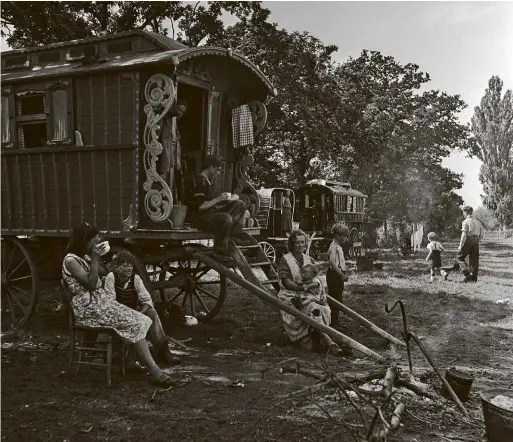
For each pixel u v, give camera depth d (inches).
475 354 259.0
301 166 1134.4
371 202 1120.8
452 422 163.2
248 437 149.1
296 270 262.2
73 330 202.4
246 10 848.9
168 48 276.7
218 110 322.7
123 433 153.3
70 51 303.9
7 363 223.9
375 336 291.4
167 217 255.6
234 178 347.9
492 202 1244.5
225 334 287.1
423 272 649.0
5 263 315.6
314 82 962.1
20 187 307.4
